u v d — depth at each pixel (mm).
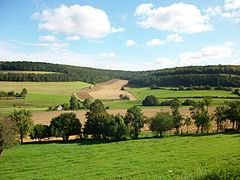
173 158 66188
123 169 60062
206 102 121562
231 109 118188
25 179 60188
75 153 86125
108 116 115438
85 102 187500
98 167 65250
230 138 92250
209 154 65625
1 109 169250
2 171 69312
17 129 88812
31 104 186625
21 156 85188
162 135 113688
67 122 114938
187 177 41500
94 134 115438
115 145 96125
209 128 119188
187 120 119562
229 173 35062
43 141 114312
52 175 61781
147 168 57719
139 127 112875
